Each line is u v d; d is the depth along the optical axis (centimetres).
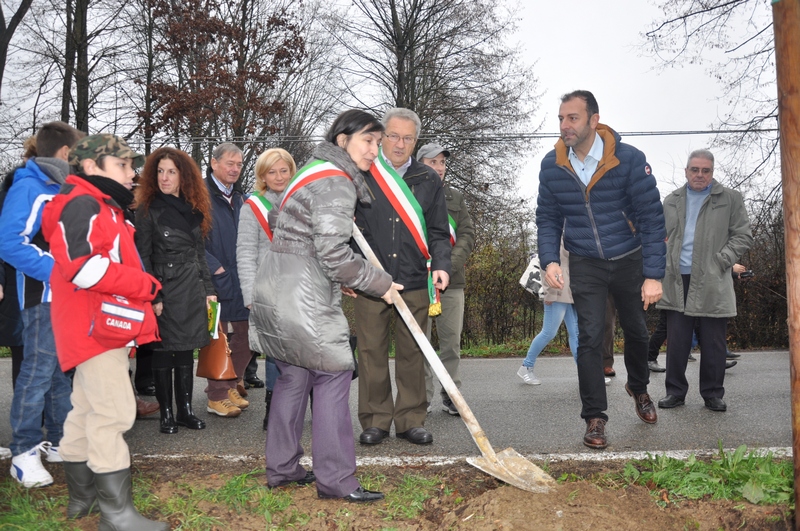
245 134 2303
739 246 558
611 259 476
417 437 472
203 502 340
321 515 330
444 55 2145
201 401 625
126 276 288
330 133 353
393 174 468
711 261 561
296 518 326
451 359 569
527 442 481
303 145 2748
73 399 313
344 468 347
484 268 1094
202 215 509
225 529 315
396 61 2186
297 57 2383
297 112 2758
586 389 474
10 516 310
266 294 341
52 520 309
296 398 363
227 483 358
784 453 437
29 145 401
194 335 494
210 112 2214
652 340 791
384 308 473
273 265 342
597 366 473
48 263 350
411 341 476
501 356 966
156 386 504
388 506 342
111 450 295
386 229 464
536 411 582
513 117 2105
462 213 568
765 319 1112
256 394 655
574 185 472
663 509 340
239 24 2392
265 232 508
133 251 309
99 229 285
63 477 381
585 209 472
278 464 359
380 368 477
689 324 580
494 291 1095
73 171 305
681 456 435
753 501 344
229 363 534
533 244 1130
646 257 477
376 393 478
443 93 2150
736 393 651
